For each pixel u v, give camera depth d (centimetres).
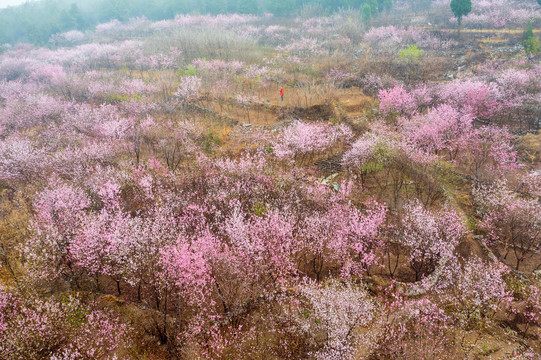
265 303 1469
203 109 3466
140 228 1595
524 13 5512
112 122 2883
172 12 9888
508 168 2386
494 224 2019
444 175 2359
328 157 2733
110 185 1945
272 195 2141
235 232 1580
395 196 2203
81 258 1498
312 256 1808
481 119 3294
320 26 6506
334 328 1246
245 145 2808
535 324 1484
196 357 1231
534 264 1828
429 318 1400
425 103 3369
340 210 1867
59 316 1235
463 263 1767
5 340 1130
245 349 1286
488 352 1312
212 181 2166
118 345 1223
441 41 5216
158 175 2283
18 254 1645
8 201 2064
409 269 1745
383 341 1304
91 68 5428
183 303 1433
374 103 3462
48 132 3053
